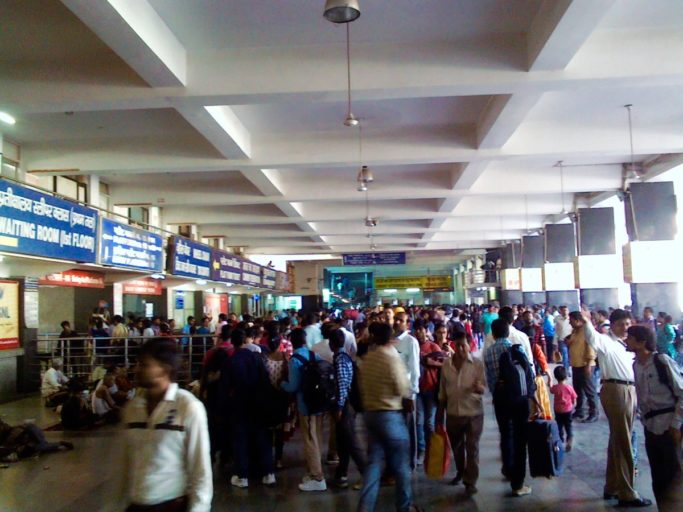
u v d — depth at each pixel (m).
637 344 4.29
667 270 12.27
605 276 15.18
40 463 6.54
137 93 7.28
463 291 46.47
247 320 10.46
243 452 5.70
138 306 17.92
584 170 14.80
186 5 6.20
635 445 5.66
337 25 6.73
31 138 10.93
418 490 5.39
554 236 18.11
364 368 4.55
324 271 41.47
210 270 17.94
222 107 8.91
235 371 5.71
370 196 14.90
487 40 7.14
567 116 10.47
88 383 9.98
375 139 10.90
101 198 14.56
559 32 6.04
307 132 10.94
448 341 8.23
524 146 10.76
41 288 14.92
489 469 6.05
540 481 5.60
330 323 6.88
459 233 25.67
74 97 7.32
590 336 5.01
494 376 5.41
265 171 12.45
